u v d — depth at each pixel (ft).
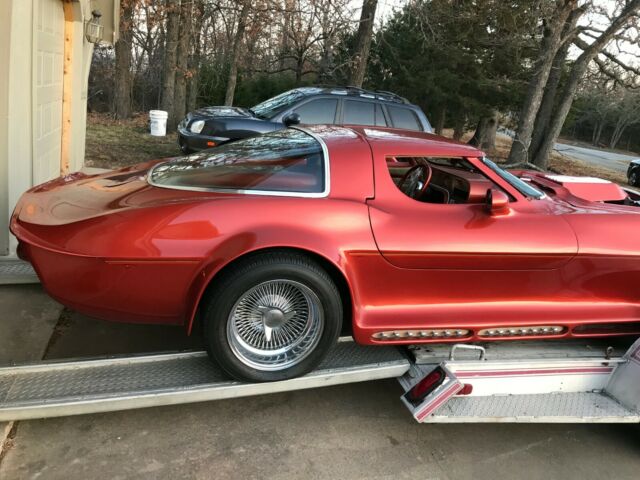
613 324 11.42
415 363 10.06
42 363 8.98
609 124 159.63
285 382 9.18
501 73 64.39
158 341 11.59
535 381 10.03
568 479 9.33
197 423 9.48
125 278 8.58
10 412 7.85
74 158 23.36
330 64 65.00
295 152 10.17
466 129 77.20
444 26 58.18
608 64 58.75
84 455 8.41
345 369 9.57
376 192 9.82
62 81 21.33
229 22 67.41
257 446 9.06
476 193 10.28
